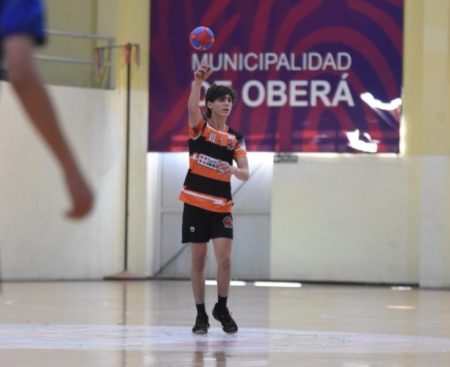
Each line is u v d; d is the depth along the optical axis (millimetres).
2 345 13133
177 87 31922
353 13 31047
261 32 31547
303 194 31375
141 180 32000
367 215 31000
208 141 14461
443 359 11984
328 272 31250
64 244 30828
